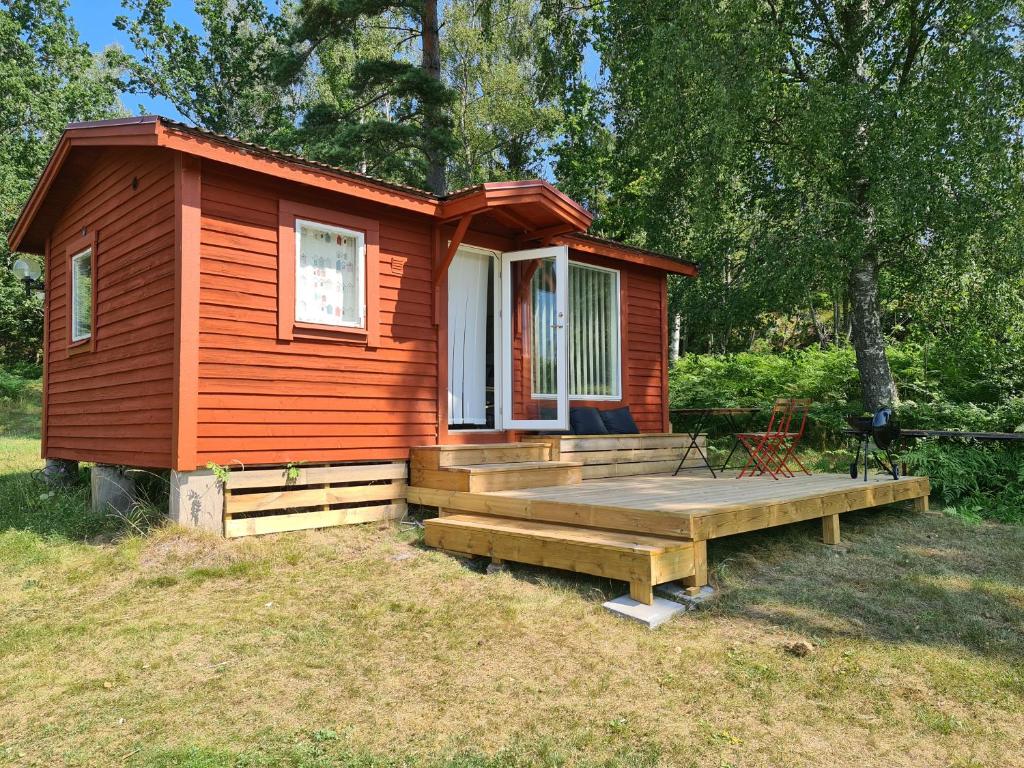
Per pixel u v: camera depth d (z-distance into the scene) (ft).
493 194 20.43
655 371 31.32
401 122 55.36
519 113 67.36
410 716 8.98
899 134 28.78
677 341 62.75
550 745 8.23
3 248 60.70
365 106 55.11
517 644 11.33
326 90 72.38
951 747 8.32
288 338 18.65
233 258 17.79
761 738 8.48
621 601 12.92
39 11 74.28
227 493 17.20
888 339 45.42
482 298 25.95
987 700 9.53
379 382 20.81
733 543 17.48
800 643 11.05
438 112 53.36
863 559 16.75
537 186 21.35
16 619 12.53
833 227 31.50
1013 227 28.40
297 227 19.15
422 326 22.16
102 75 83.66
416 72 50.21
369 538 18.07
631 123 49.03
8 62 67.21
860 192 32.60
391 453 20.89
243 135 78.38
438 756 7.99
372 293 20.66
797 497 16.97
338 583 14.44
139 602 13.33
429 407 22.13
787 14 35.40
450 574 14.92
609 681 10.00
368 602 13.30
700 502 15.80
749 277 34.60
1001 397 29.81
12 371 71.72
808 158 32.04
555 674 10.25
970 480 24.02
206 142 16.71
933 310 34.04
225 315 17.52
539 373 24.70
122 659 10.74
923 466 24.59
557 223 24.13
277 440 18.31
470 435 23.57
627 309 30.04
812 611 13.00
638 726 8.73
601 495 17.67
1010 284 31.01
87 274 24.36
